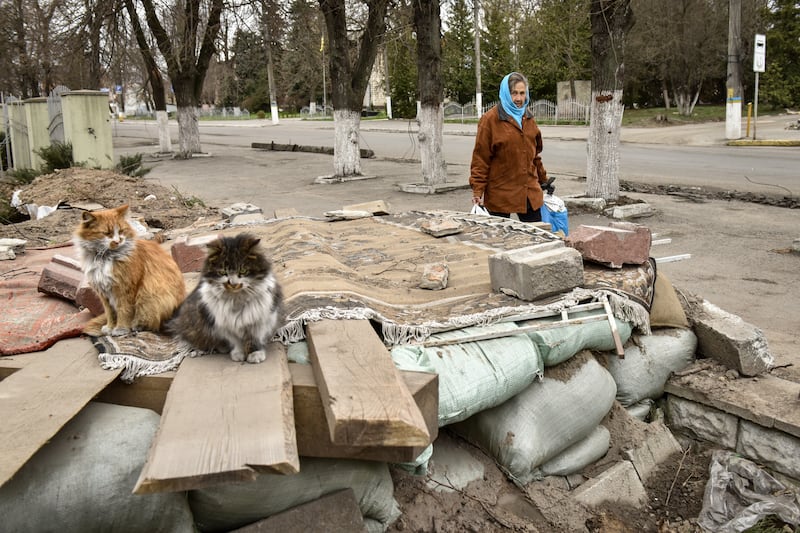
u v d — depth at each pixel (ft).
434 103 46.50
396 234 20.54
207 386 9.29
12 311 14.25
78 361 10.39
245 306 9.80
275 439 7.98
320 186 52.16
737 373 14.97
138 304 11.38
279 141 100.99
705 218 35.81
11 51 98.22
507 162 21.43
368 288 14.15
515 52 125.49
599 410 13.44
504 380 12.08
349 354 10.09
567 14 41.52
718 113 123.75
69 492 8.39
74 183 39.86
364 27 53.67
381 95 204.95
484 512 11.85
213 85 225.35
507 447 12.46
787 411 13.15
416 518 11.30
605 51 37.55
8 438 7.91
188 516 9.13
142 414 9.60
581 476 13.35
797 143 69.41
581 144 80.48
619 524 12.35
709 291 23.44
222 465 7.54
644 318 14.64
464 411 11.63
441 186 46.65
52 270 15.46
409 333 12.11
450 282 15.49
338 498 9.87
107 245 10.84
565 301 13.75
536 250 15.84
